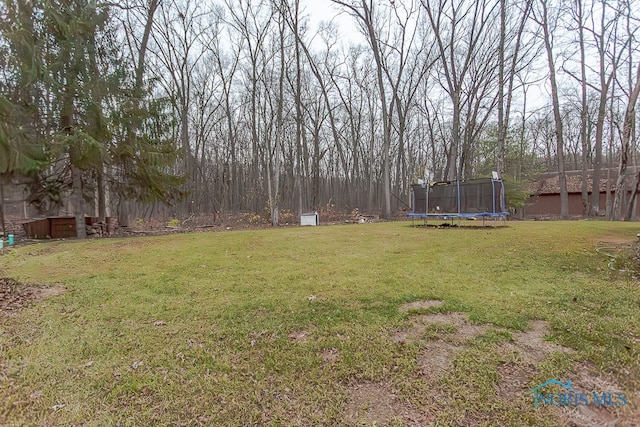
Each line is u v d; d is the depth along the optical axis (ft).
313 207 73.36
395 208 90.89
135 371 6.91
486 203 35.06
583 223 36.94
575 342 7.63
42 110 29.12
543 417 5.24
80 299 11.78
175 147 36.94
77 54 29.66
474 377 6.37
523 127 69.72
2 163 25.70
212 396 6.03
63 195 36.81
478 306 10.13
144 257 19.62
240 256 19.56
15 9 26.00
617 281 12.46
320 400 5.85
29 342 8.32
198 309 10.57
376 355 7.32
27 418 5.47
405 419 5.30
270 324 9.23
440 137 85.56
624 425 5.00
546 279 12.99
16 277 15.14
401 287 12.35
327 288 12.48
